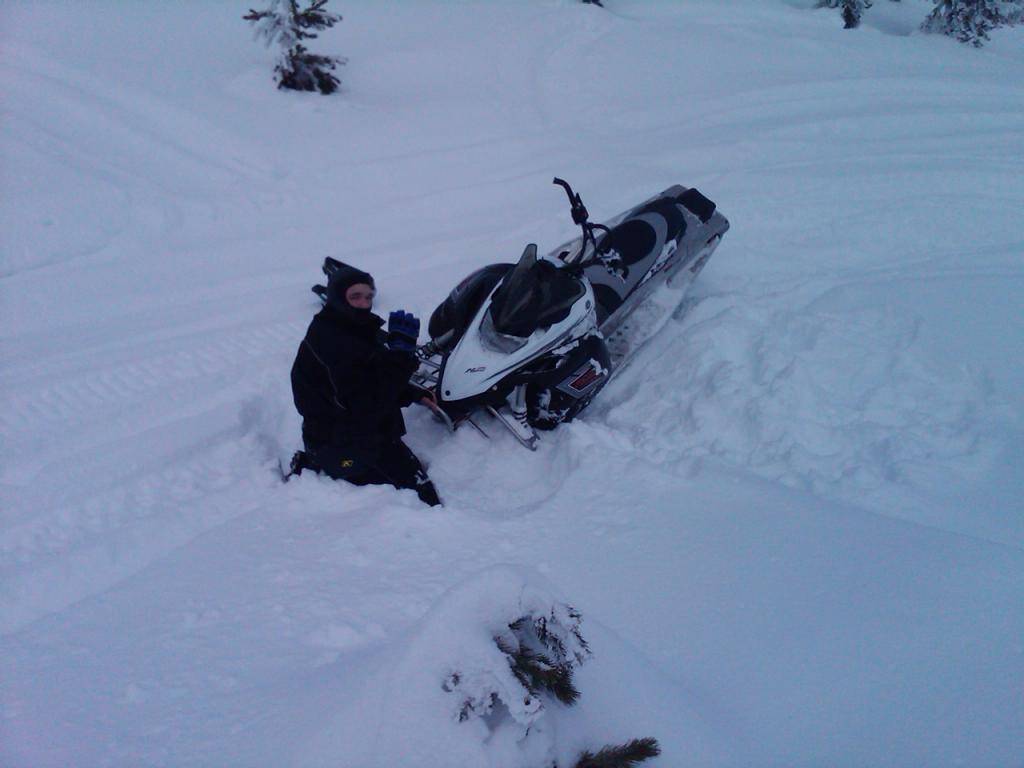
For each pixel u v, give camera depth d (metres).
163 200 6.24
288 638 2.52
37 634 2.65
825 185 6.62
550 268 3.99
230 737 1.99
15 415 4.07
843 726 2.07
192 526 3.37
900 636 2.40
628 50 10.38
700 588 2.71
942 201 6.31
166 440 3.89
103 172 6.40
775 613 2.54
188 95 7.93
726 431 3.95
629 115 8.39
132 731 2.10
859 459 3.68
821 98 8.84
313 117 7.94
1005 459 3.57
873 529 2.99
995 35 14.58
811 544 2.92
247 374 4.47
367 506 3.43
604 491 3.43
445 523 3.22
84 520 3.41
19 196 5.88
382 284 5.43
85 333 4.88
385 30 11.02
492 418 4.25
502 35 10.82
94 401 4.21
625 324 4.77
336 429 3.50
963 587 2.61
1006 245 5.71
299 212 6.43
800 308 4.97
